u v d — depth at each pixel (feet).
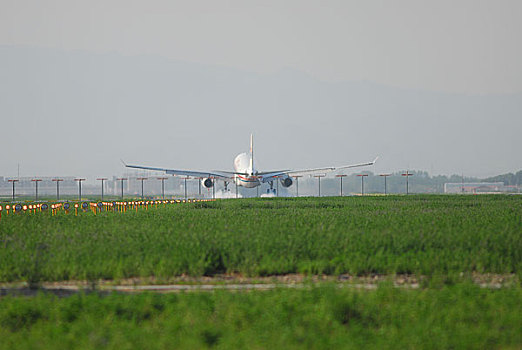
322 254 342.03
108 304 233.96
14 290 284.20
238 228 468.34
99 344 191.52
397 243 365.61
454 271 301.43
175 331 203.82
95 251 357.20
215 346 193.98
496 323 209.87
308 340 192.13
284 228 456.04
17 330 218.59
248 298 241.55
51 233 462.60
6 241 419.13
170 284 296.10
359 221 530.27
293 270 324.19
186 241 387.34
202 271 313.73
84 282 305.32
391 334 199.31
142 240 404.98
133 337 197.16
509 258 327.06
